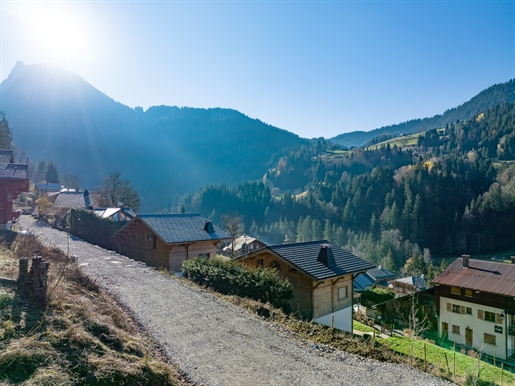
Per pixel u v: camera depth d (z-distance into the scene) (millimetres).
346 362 9828
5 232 17438
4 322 6801
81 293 10586
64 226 32906
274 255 19125
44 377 5660
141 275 16562
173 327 10680
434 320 30469
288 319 13023
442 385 9156
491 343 27031
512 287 26469
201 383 7840
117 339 8023
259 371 8641
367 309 30781
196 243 25781
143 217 25547
